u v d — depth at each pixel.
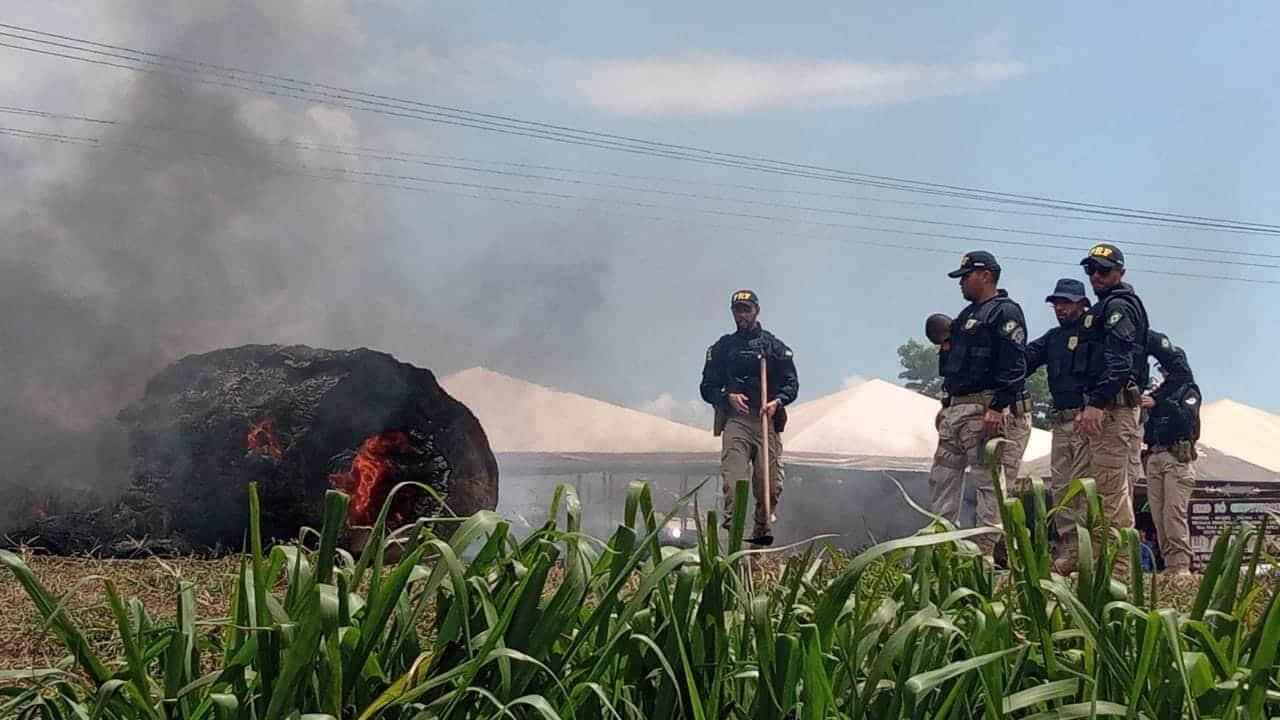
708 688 2.78
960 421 8.68
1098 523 3.13
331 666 2.43
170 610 5.39
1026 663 3.00
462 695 2.50
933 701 2.85
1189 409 10.00
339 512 2.56
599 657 2.73
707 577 2.75
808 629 2.65
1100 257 8.46
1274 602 2.76
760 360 10.51
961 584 3.28
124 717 2.52
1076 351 8.41
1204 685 2.73
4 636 4.84
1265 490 12.52
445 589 2.83
